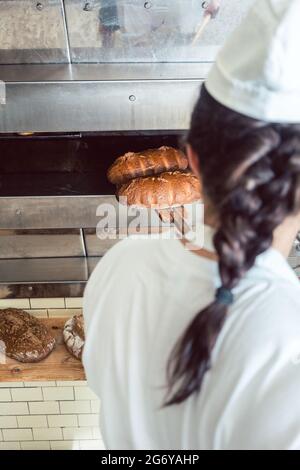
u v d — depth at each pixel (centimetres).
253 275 58
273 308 56
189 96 148
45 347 164
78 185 166
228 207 52
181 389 57
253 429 54
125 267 70
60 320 179
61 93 147
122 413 66
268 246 54
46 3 148
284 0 50
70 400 197
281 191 50
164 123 153
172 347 61
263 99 50
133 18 153
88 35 157
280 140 50
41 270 169
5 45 157
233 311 57
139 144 186
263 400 54
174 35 157
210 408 57
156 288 64
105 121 152
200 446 58
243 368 54
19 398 196
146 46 160
